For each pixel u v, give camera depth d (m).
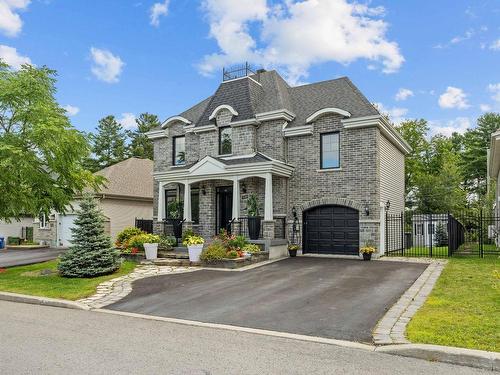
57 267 13.55
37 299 10.09
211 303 9.28
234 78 22.02
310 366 5.23
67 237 28.34
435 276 11.46
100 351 5.89
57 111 15.13
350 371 5.05
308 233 18.61
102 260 13.41
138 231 20.02
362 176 17.23
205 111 21.69
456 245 19.20
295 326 7.21
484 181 44.53
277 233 18.78
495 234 23.20
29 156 13.90
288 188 18.94
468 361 5.24
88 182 16.34
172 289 11.01
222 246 15.80
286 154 19.14
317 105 19.64
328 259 16.48
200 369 5.12
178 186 21.98
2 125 14.48
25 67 15.09
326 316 7.79
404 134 36.56
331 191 17.89
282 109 18.75
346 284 10.84
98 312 8.84
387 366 5.22
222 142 20.69
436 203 32.78
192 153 21.97
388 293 9.54
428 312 7.47
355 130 17.53
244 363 5.36
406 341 5.96
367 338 6.43
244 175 17.88
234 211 18.00
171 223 20.09
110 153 54.28
